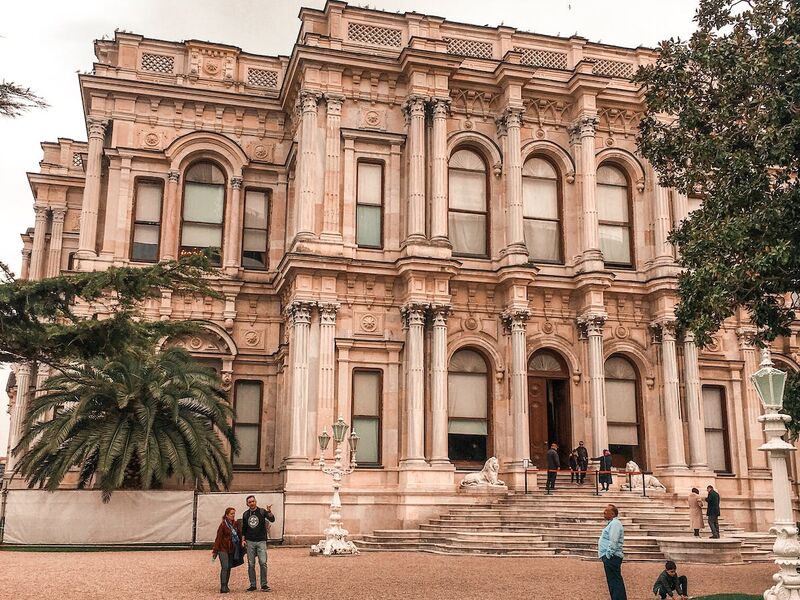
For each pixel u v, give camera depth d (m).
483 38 37.19
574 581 19.52
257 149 37.75
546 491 31.41
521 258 33.91
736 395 36.38
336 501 26.56
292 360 31.92
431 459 31.53
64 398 29.03
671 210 36.41
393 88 35.25
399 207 34.28
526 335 34.25
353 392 32.38
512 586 18.59
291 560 24.36
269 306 36.44
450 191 35.38
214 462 29.92
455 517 29.56
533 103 36.66
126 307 18.83
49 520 27.89
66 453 27.55
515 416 32.81
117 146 36.06
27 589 17.23
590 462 33.25
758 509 35.03
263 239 37.38
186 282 19.02
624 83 37.94
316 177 33.31
